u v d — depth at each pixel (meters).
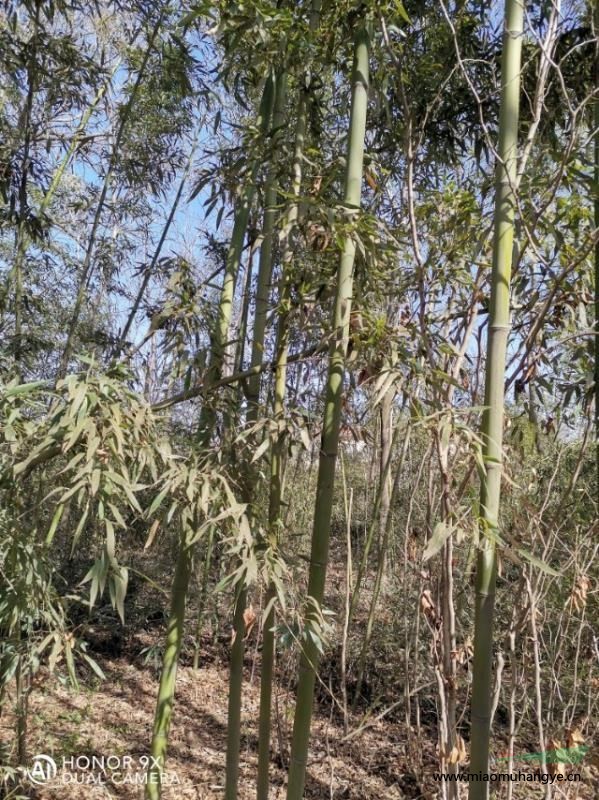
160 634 4.99
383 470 2.27
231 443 1.94
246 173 2.28
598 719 2.43
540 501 2.26
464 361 2.14
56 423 1.64
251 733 3.60
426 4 2.46
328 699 3.88
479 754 1.48
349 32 1.94
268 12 1.78
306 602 1.77
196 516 1.93
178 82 3.84
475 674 1.50
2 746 2.97
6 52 3.25
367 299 2.03
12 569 1.88
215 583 4.38
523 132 2.29
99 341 3.57
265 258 2.19
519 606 2.12
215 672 4.57
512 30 1.57
